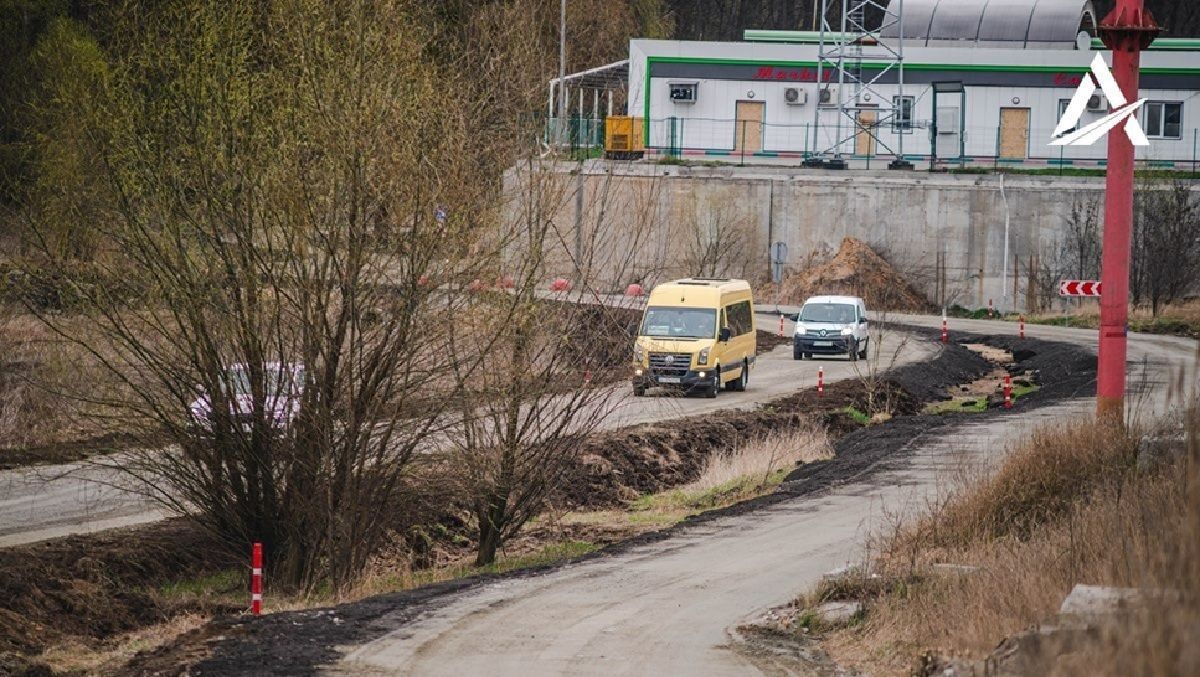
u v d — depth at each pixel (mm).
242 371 44719
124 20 45938
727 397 85375
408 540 52250
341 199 43375
